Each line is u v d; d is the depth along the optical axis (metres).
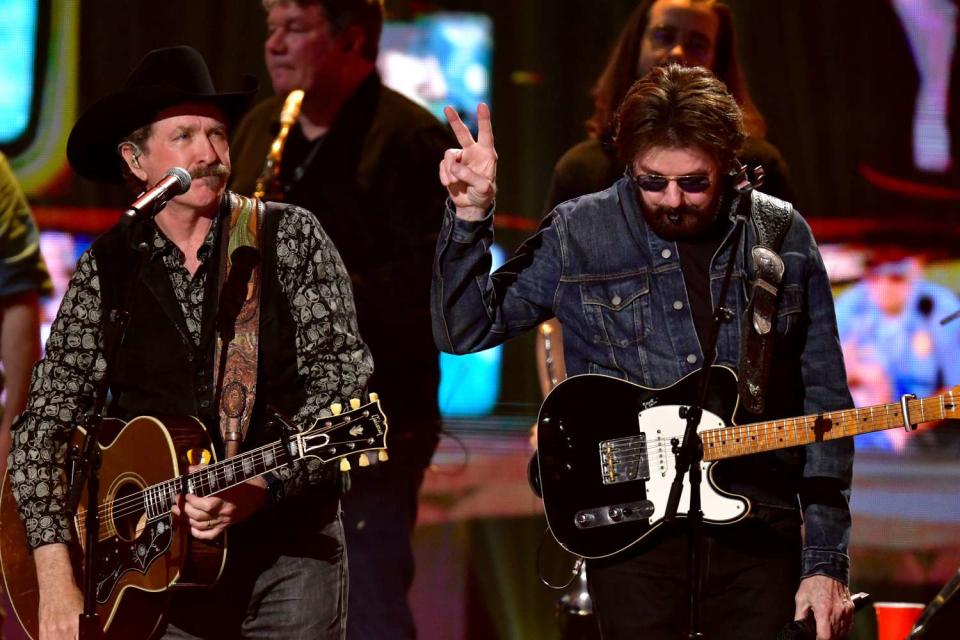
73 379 11.56
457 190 10.46
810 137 33.41
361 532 16.19
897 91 33.09
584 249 10.99
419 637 20.70
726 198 10.79
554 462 10.72
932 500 27.14
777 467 10.70
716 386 10.55
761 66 33.28
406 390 16.31
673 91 10.27
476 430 31.00
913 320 33.22
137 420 11.26
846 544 10.59
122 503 11.27
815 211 33.59
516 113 32.91
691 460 10.34
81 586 11.57
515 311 11.14
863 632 15.74
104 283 11.55
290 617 11.19
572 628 15.51
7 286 16.31
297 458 10.73
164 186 10.60
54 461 11.54
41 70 31.44
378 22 17.25
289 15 16.94
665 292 10.80
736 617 10.61
